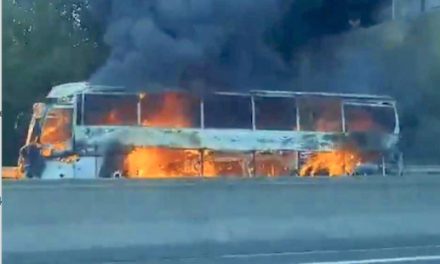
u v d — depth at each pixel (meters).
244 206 13.66
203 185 13.44
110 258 12.48
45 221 12.21
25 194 12.13
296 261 12.38
